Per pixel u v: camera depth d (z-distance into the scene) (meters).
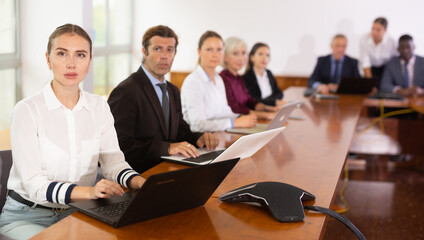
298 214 1.57
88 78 4.75
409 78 5.82
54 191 1.70
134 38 7.58
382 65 6.45
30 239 1.35
